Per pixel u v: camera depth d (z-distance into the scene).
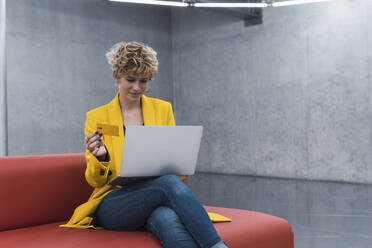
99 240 1.50
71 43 8.76
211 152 9.48
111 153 1.88
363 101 7.01
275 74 8.28
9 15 7.93
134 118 1.98
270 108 8.38
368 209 4.47
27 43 8.13
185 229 1.43
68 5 8.75
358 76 7.07
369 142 6.95
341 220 3.94
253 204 4.94
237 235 1.60
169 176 1.55
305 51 7.80
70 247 1.42
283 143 8.16
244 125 8.84
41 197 1.92
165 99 10.23
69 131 8.66
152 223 1.50
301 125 7.88
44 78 8.34
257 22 8.58
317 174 7.65
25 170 1.88
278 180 7.65
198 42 9.80
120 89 1.97
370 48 6.90
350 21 7.16
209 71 9.55
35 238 1.59
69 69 8.71
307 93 7.79
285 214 4.29
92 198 1.84
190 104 9.99
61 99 8.56
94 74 9.09
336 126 7.38
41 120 8.27
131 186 1.67
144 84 1.89
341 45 7.29
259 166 8.58
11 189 1.83
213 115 9.47
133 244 1.43
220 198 5.48
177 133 1.61
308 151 7.78
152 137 1.55
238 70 8.95
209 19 9.55
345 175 7.26
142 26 9.95
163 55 10.27
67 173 2.02
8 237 1.65
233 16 8.88
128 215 1.63
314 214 4.26
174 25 10.39
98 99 9.14
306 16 7.77
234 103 9.03
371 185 6.66
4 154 6.32
